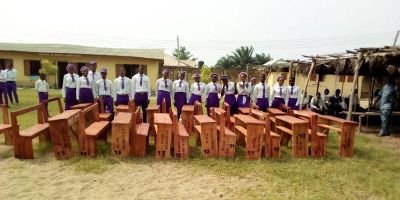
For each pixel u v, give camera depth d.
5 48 24.23
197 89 9.71
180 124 7.62
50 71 22.95
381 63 10.70
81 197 4.31
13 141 6.29
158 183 4.91
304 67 15.09
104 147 6.66
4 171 5.19
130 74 25.61
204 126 6.27
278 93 9.55
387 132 9.83
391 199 4.61
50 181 4.82
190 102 9.76
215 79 9.50
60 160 5.80
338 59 12.01
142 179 5.05
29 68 24.70
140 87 8.96
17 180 4.82
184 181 5.03
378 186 5.04
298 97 9.77
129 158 6.04
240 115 7.66
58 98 8.44
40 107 6.98
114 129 5.99
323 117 8.04
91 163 5.61
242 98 9.57
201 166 5.77
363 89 20.55
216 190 4.70
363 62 10.88
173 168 5.63
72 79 9.04
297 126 6.59
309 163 6.21
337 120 7.25
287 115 7.89
